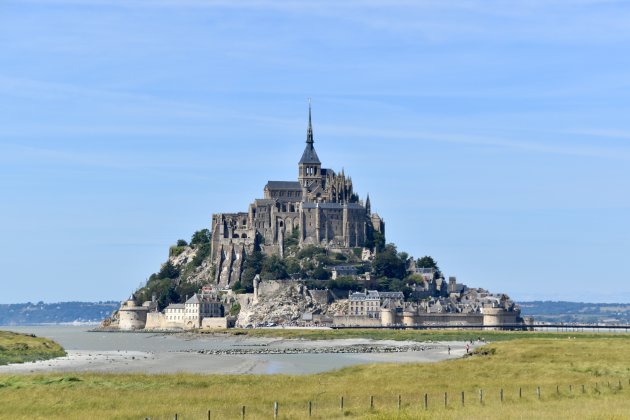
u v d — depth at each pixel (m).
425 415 198.12
